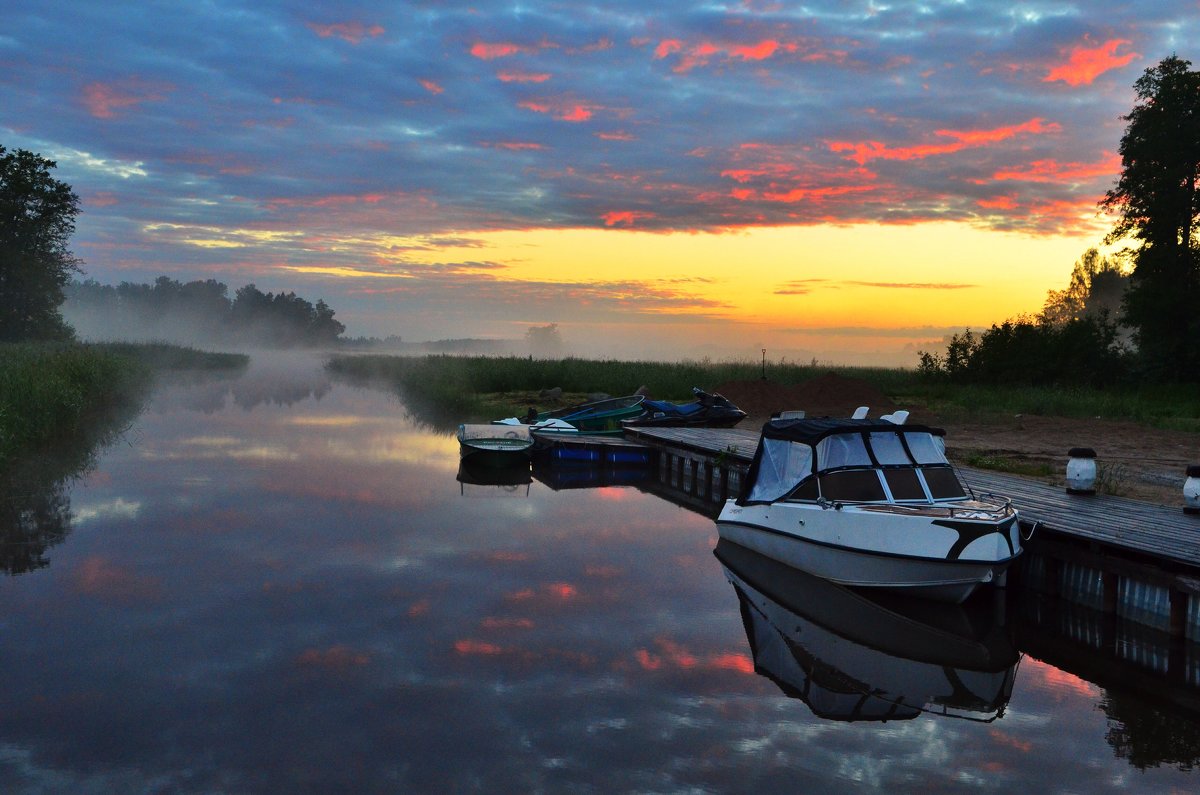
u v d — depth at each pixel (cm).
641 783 627
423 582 1132
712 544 1404
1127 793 625
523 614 1012
